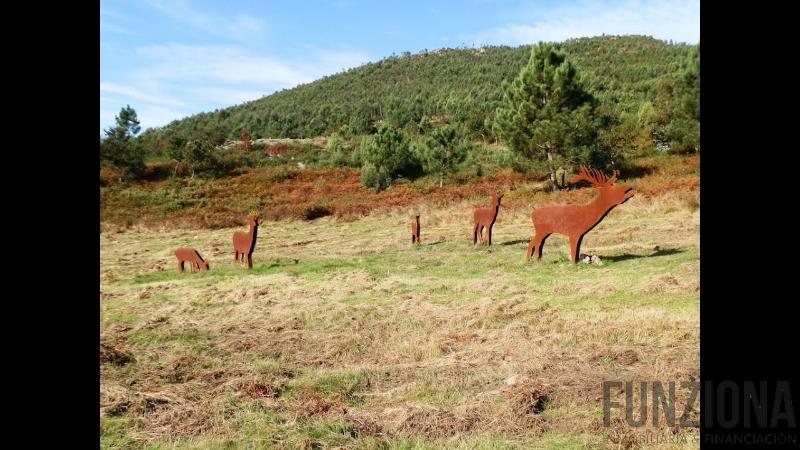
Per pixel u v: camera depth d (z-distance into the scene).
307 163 45.22
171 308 8.88
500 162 34.72
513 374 4.71
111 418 4.17
